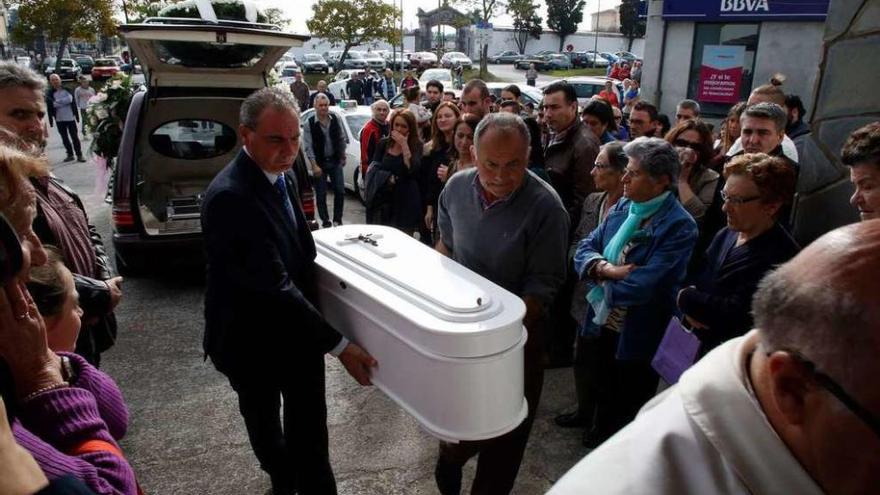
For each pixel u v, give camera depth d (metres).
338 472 2.68
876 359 0.64
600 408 2.77
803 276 0.71
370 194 4.98
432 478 2.64
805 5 8.88
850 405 0.66
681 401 0.82
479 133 1.97
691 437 0.78
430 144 4.88
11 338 1.02
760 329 0.74
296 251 2.13
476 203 2.15
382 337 1.85
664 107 10.52
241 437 2.94
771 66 9.47
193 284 4.98
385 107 6.01
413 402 1.76
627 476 0.80
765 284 0.76
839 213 2.58
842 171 2.54
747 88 9.72
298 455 2.25
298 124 2.04
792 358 0.69
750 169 1.98
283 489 2.42
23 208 1.16
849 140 1.84
